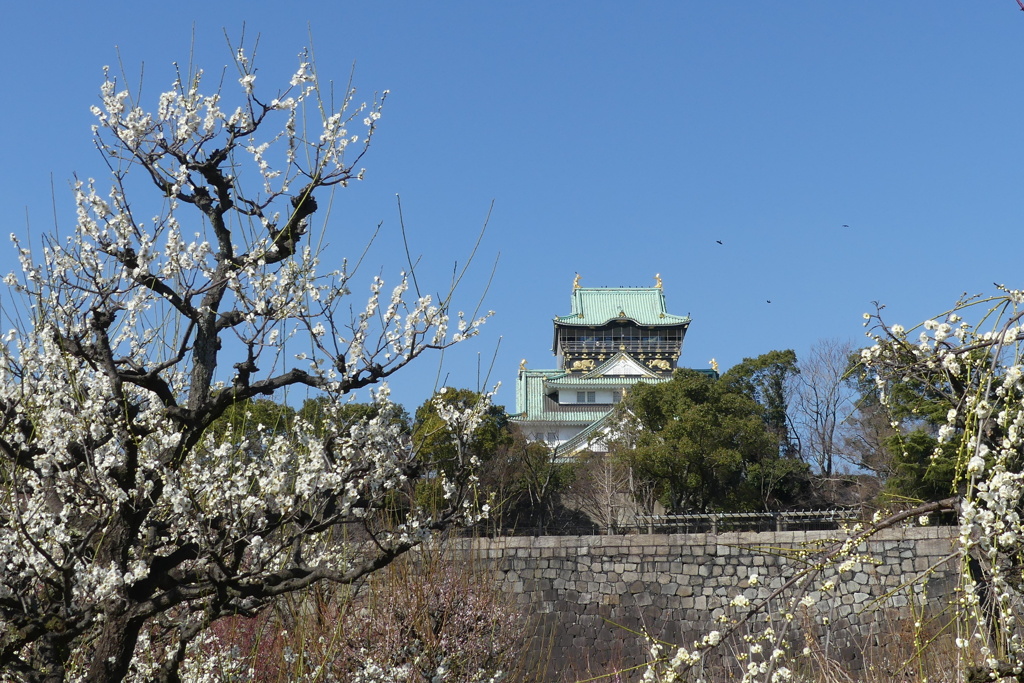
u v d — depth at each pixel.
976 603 4.84
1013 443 4.91
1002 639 5.01
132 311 8.80
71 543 8.23
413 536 7.89
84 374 8.29
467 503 8.40
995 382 5.48
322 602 11.79
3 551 7.61
